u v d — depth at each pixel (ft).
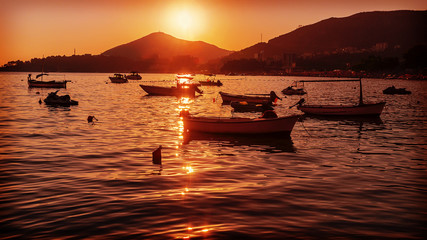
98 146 69.56
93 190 42.32
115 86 371.15
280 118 79.82
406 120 115.65
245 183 45.60
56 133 84.33
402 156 62.64
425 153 65.21
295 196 40.55
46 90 282.36
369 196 40.83
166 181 46.29
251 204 37.86
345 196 40.73
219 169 52.80
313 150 67.72
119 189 42.78
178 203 37.99
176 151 65.98
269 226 32.27
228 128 82.99
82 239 29.60
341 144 73.97
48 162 56.29
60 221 33.22
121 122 104.68
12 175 48.57
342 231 31.42
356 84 498.28
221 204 37.78
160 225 32.37
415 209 36.88
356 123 107.96
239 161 58.23
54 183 45.06
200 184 45.06
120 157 60.34
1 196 39.96
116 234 30.53
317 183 45.80
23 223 32.81
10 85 364.58
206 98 216.95
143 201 38.55
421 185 45.24
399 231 31.58
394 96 247.91
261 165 55.52
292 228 31.91
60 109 139.64
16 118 110.93
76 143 72.43
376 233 31.12
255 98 164.66
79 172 50.47
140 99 199.31
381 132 90.63
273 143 74.74
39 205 37.27
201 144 73.10
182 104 171.01
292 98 223.71
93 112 130.52
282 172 51.29
